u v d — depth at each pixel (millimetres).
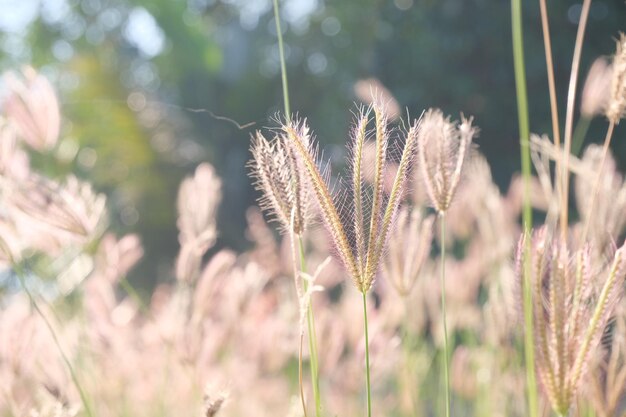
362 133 463
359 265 472
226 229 4465
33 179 627
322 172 468
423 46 3629
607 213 588
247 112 5551
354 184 467
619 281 463
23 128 651
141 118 5293
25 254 711
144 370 924
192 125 5633
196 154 5441
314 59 5449
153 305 969
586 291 473
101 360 867
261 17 6094
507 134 3461
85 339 807
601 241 579
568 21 3373
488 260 878
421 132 572
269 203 504
